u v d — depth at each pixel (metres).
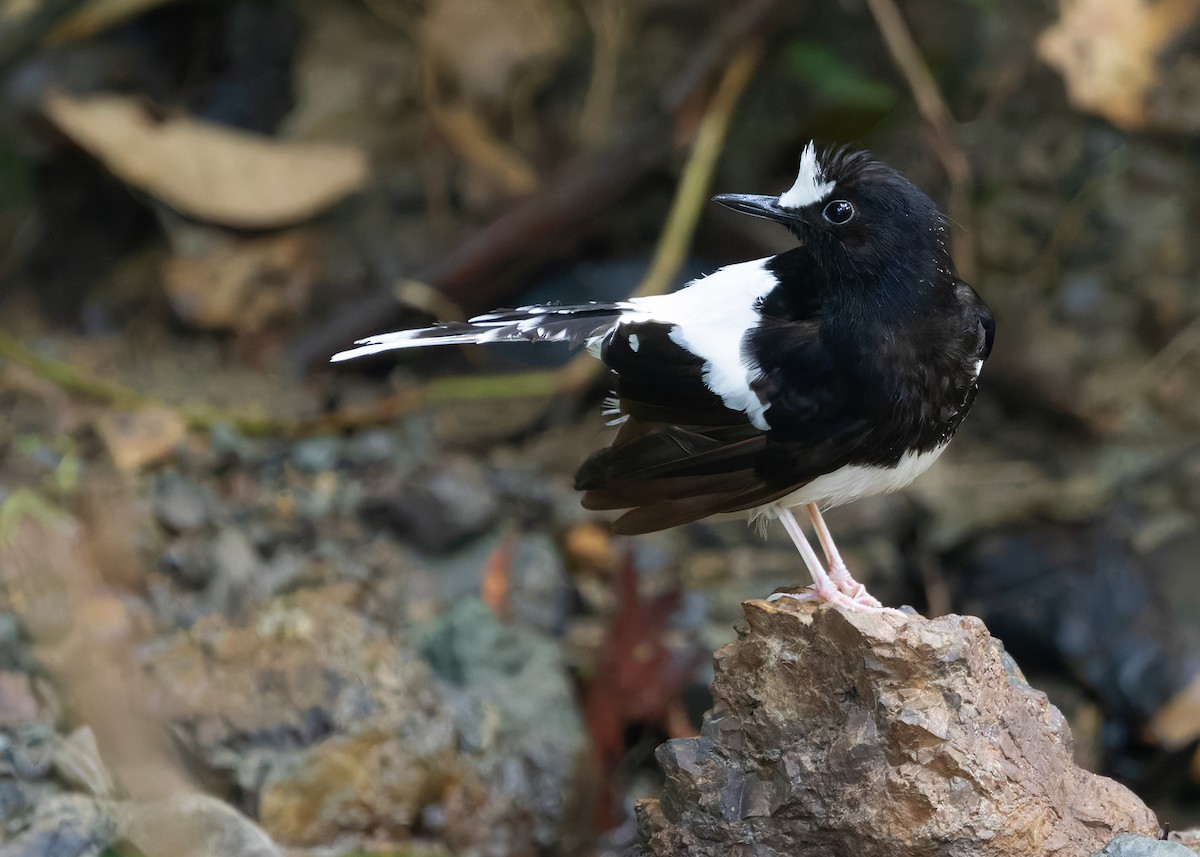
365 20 16.30
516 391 13.97
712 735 7.30
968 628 7.02
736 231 15.24
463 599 11.23
